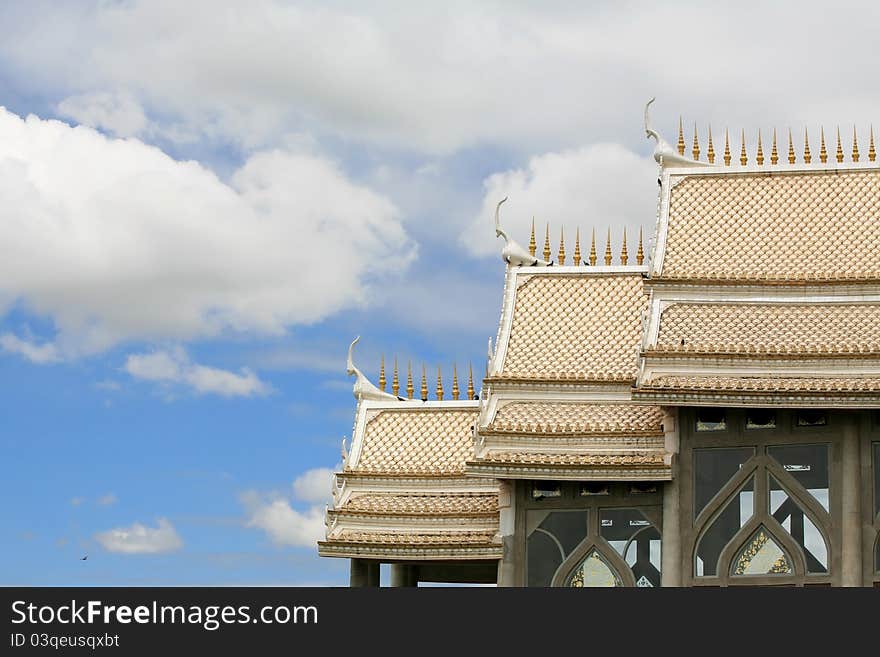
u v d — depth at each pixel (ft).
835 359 137.18
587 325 154.71
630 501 142.82
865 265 144.05
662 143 153.79
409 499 156.97
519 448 145.28
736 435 139.13
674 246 148.87
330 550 152.35
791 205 150.00
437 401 163.94
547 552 144.46
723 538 138.21
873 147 151.23
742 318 142.92
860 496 135.64
